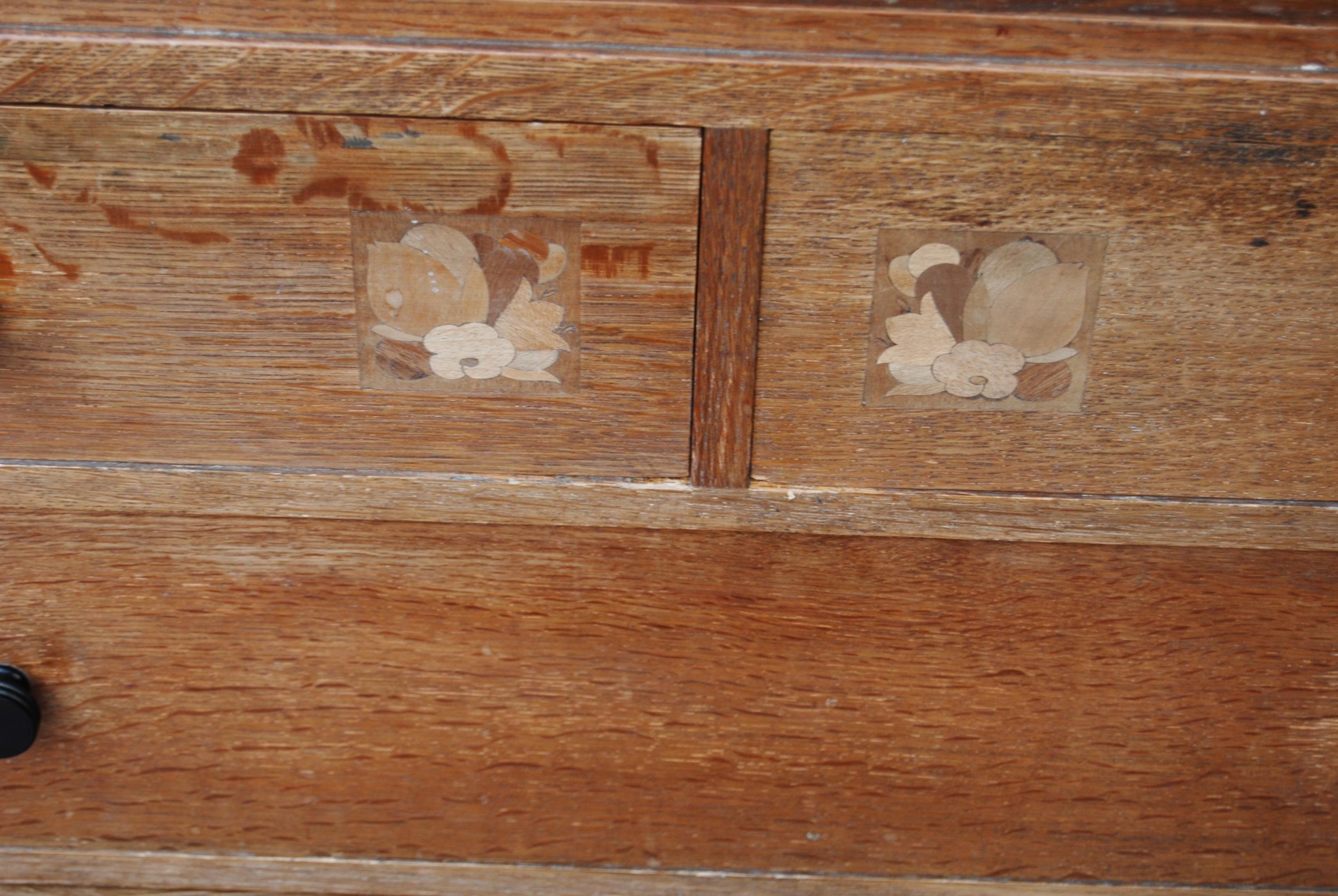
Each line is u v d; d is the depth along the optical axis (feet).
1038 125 3.23
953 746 3.51
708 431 3.36
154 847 3.57
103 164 3.25
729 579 3.44
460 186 3.26
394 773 3.53
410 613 3.46
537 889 3.59
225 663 3.48
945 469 3.38
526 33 3.22
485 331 3.33
